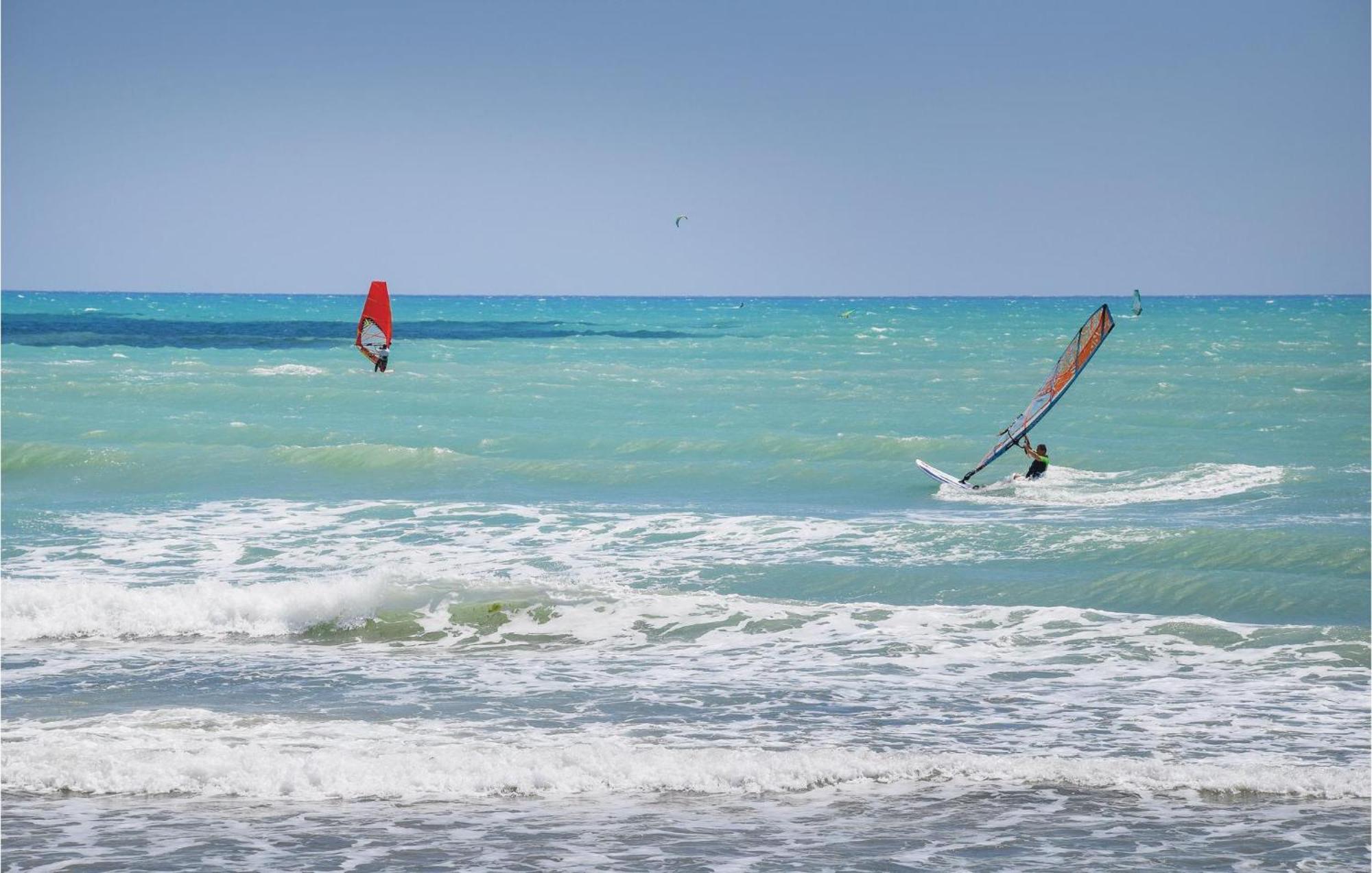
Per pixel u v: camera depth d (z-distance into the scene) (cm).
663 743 2384
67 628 3325
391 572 3794
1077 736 2439
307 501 5516
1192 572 3944
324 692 2756
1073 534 4544
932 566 4178
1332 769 2156
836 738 2419
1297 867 1744
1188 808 1991
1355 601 3672
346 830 1875
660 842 1834
